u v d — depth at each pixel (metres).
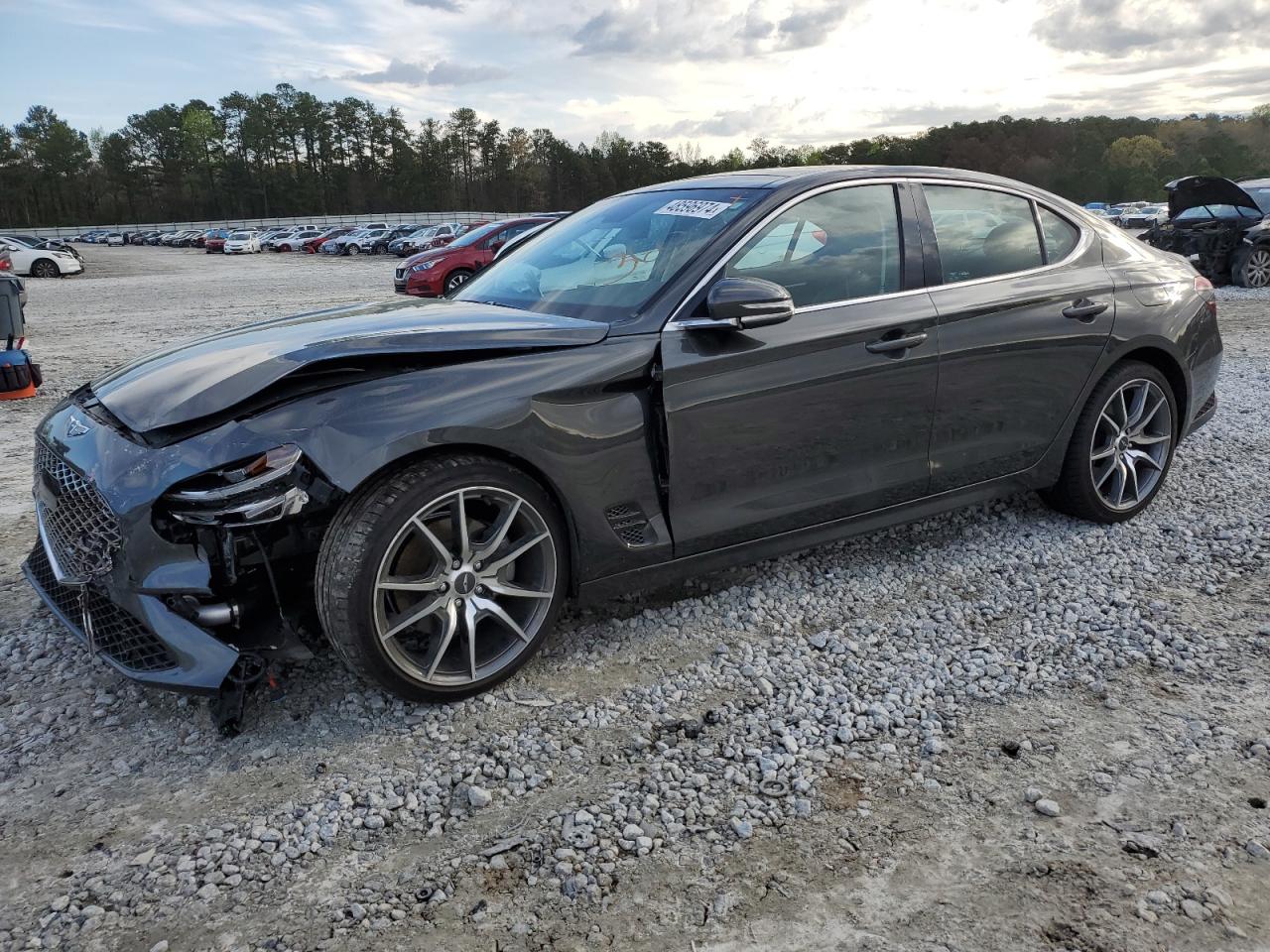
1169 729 2.62
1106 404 4.01
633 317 2.99
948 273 3.57
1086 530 4.13
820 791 2.37
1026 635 3.21
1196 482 4.78
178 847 2.21
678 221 3.35
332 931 1.94
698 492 3.07
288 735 2.66
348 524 2.51
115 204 118.88
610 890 2.04
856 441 3.36
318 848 2.20
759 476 3.18
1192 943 1.86
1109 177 121.25
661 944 1.89
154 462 2.48
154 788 2.44
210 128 117.94
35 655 3.15
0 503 4.85
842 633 3.24
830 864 2.11
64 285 26.12
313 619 2.91
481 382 2.68
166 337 12.55
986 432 3.69
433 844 2.21
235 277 28.33
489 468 2.67
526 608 2.89
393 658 2.63
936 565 3.79
